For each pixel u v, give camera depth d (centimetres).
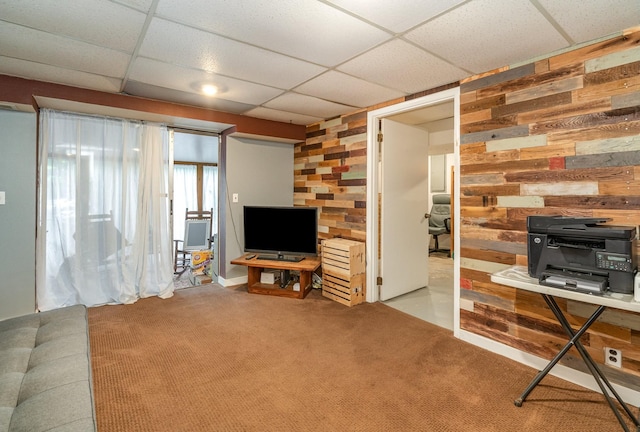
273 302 352
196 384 198
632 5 160
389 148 360
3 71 254
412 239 397
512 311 234
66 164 318
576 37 193
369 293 356
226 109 366
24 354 182
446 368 221
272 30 191
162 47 213
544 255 178
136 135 356
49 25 186
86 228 327
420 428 164
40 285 300
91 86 288
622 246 154
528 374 214
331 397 188
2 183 278
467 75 256
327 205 411
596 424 167
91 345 246
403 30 189
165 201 374
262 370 215
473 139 256
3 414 133
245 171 426
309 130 439
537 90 220
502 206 239
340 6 166
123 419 166
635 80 182
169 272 374
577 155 202
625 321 185
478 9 167
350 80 271
